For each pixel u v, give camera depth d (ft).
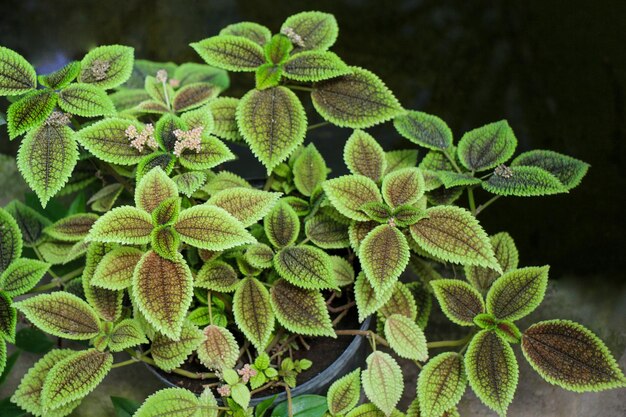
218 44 3.03
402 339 2.89
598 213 3.46
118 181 3.15
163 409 2.76
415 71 3.72
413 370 3.45
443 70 3.70
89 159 3.13
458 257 2.83
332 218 3.01
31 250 3.21
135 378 3.49
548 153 3.08
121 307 2.92
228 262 3.00
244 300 2.88
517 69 3.62
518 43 3.64
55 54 3.87
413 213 2.88
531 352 2.87
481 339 2.88
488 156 3.07
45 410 2.77
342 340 3.00
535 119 3.56
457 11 3.75
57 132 2.86
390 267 2.81
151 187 2.77
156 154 2.87
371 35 3.77
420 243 2.86
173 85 3.23
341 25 3.79
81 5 3.92
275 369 2.93
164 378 2.92
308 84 3.19
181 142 2.86
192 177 2.86
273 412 2.85
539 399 3.38
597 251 3.49
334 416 2.85
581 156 3.47
